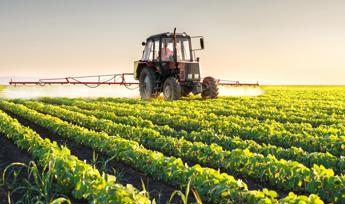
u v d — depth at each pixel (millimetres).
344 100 28078
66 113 16234
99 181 6023
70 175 6480
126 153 8539
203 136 11023
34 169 6504
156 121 15703
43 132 13070
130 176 8016
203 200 6559
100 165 8789
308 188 6695
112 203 5340
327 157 8266
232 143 10070
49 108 18156
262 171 7605
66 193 6785
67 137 12117
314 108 21062
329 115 17688
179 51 21391
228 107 19766
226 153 8453
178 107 19438
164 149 10156
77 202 6461
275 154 9125
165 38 21250
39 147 8781
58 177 6777
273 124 13352
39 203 5883
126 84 25766
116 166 8719
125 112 17672
